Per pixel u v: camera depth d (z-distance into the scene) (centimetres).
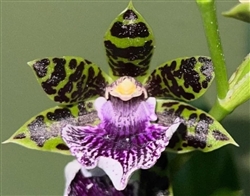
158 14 31
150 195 22
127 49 22
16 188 33
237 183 24
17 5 30
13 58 31
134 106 23
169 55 31
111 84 23
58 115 22
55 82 21
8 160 33
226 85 21
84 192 22
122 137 22
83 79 22
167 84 22
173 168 23
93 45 31
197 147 21
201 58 21
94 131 22
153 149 21
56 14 30
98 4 30
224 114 21
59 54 31
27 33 31
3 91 32
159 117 23
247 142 31
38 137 21
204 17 20
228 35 31
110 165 21
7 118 32
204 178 24
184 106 22
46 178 33
